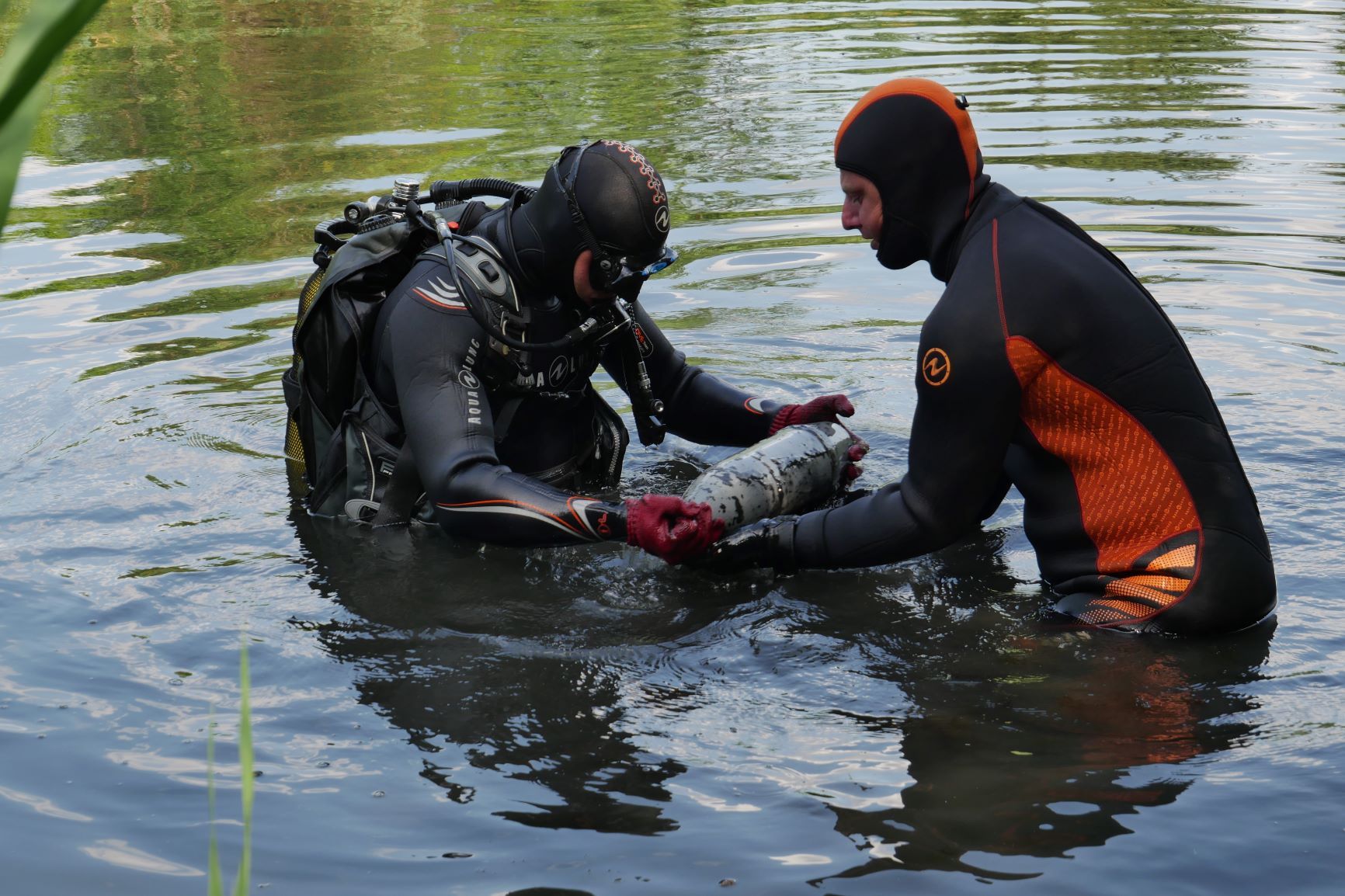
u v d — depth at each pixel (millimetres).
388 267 3504
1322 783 2133
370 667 2664
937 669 2627
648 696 2533
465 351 3250
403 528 3439
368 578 3117
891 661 2674
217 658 2701
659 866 1944
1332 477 3486
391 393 3441
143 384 4414
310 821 2082
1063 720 2393
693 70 9672
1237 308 4914
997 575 3109
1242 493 2768
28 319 5039
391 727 2414
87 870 1951
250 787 748
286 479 3734
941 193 2967
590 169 3164
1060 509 2938
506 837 2031
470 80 9461
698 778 2211
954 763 2240
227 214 6336
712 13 12586
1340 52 9750
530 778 2223
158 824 2082
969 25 11273
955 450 2857
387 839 2031
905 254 3080
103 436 3994
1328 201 6176
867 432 3963
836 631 2826
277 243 5891
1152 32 10797
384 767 2262
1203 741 2295
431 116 8281
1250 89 8547
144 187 6859
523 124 7969
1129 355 2746
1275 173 6652
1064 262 2783
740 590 3066
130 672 2635
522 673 2639
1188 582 2715
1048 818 2053
